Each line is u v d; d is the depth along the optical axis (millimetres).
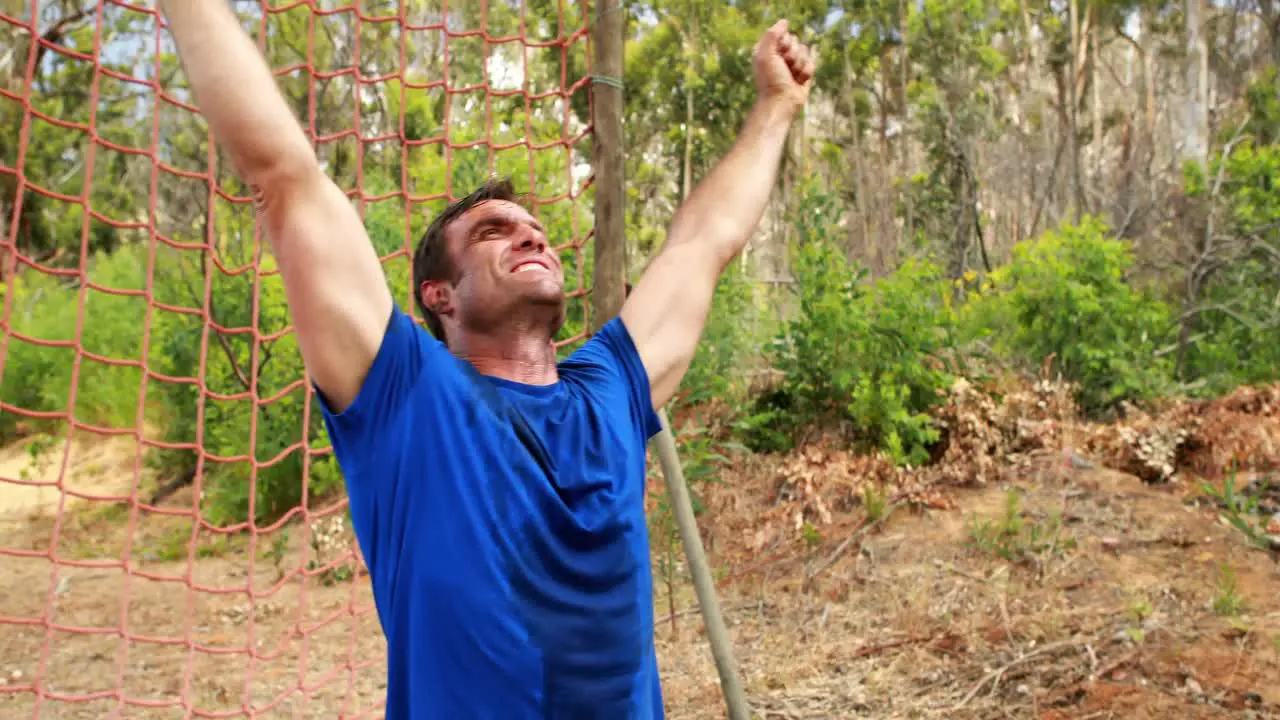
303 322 1489
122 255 13648
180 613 6297
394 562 1499
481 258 1654
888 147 32969
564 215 7289
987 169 21359
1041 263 8195
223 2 1521
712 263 2023
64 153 16250
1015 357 8188
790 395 7512
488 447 1483
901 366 6953
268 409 7988
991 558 5406
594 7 3215
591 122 3277
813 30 32000
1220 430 6355
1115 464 6371
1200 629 4375
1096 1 32031
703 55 27000
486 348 1665
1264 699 3828
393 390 1515
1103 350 7781
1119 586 4898
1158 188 12336
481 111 8688
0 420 11289
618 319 1900
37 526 8867
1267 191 9812
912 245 10539
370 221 8078
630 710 1502
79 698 3531
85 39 13125
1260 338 8586
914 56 32188
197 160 10367
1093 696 3996
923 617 4906
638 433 1799
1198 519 5469
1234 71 25484
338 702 4855
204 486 9070
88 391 11164
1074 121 20297
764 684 4512
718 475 6699
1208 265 9281
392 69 12688
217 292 8359
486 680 1418
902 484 6363
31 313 12555
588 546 1521
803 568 5719
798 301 7836
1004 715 3982
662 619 5410
